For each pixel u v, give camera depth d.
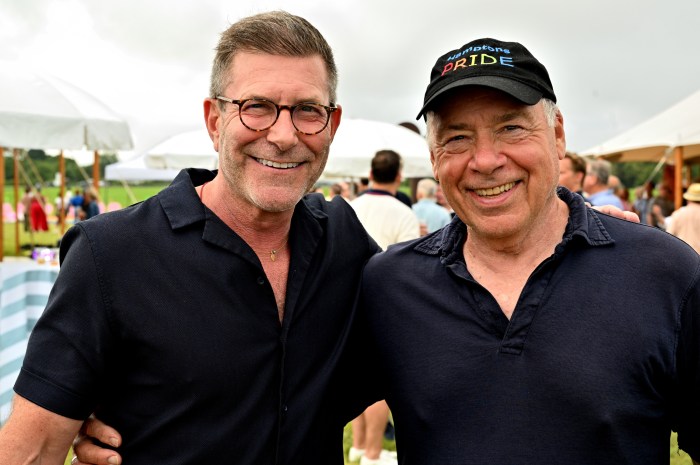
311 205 1.94
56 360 1.53
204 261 1.62
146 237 1.62
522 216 1.65
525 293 1.58
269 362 1.65
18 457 1.49
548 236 1.71
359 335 1.92
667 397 1.55
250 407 1.60
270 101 1.65
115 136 7.50
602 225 1.66
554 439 1.48
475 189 1.66
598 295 1.54
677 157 9.90
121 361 1.61
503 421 1.52
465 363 1.58
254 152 1.66
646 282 1.53
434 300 1.70
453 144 1.67
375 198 4.82
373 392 1.97
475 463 1.52
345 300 1.88
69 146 6.98
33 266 4.80
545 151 1.64
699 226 5.90
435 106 1.67
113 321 1.56
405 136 9.40
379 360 1.81
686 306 1.51
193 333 1.57
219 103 1.72
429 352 1.65
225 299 1.62
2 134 6.50
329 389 1.78
